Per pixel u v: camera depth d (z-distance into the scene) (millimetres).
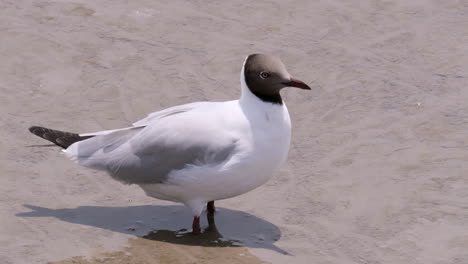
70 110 14891
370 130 14570
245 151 10945
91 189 12758
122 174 11547
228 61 16781
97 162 11711
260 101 11094
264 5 19094
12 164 13195
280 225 11883
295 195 12664
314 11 18891
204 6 19047
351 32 18031
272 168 11250
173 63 16672
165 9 18812
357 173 13242
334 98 15695
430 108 15227
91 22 18047
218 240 11469
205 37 17656
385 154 13797
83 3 18922
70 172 13164
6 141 13805
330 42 17609
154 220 12008
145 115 14836
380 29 18141
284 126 11156
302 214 12156
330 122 14891
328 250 11203
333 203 12438
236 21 18391
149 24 18109
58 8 18594
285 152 11305
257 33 17891
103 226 11742
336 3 19234
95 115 14766
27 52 16672
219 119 11203
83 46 17078
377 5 19172
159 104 15234
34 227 11578
